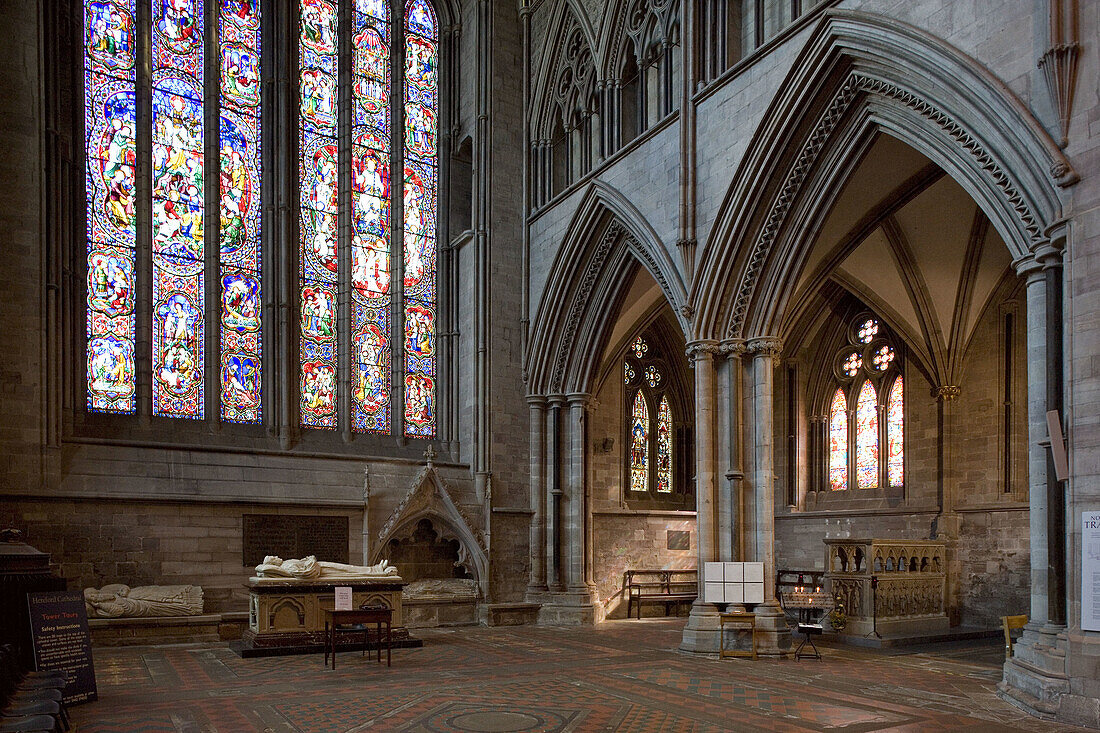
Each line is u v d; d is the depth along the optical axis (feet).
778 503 96.32
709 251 60.23
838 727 34.58
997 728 34.50
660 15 68.80
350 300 78.79
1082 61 37.83
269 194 76.18
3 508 59.36
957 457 78.23
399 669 49.32
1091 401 35.99
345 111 80.89
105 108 69.56
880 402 87.35
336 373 77.97
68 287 64.75
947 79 45.47
